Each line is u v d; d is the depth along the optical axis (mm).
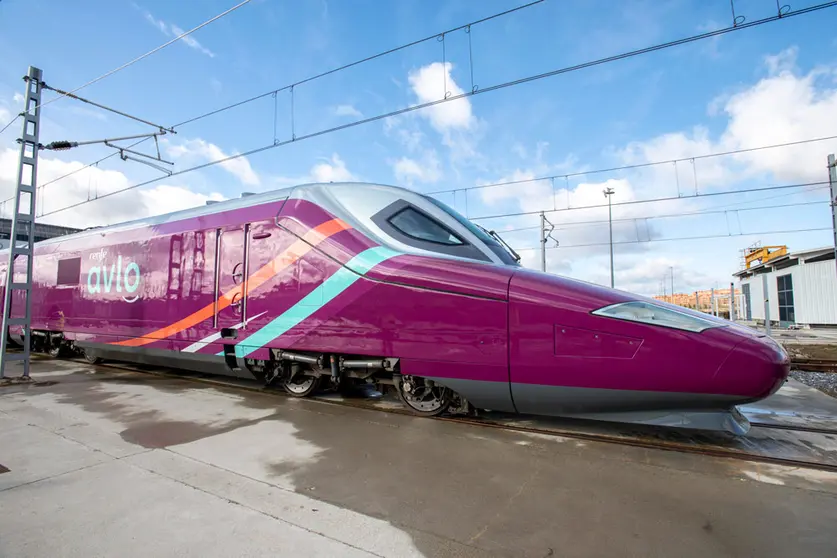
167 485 3207
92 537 2496
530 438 4359
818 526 2676
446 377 4719
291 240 5926
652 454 3932
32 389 6828
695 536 2562
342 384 6078
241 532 2568
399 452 3955
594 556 2367
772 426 4883
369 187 5973
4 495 3014
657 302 4301
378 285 5148
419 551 2404
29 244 7762
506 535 2572
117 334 8062
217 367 6797
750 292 38781
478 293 4609
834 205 8469
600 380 4129
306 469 3549
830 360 11016
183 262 7168
